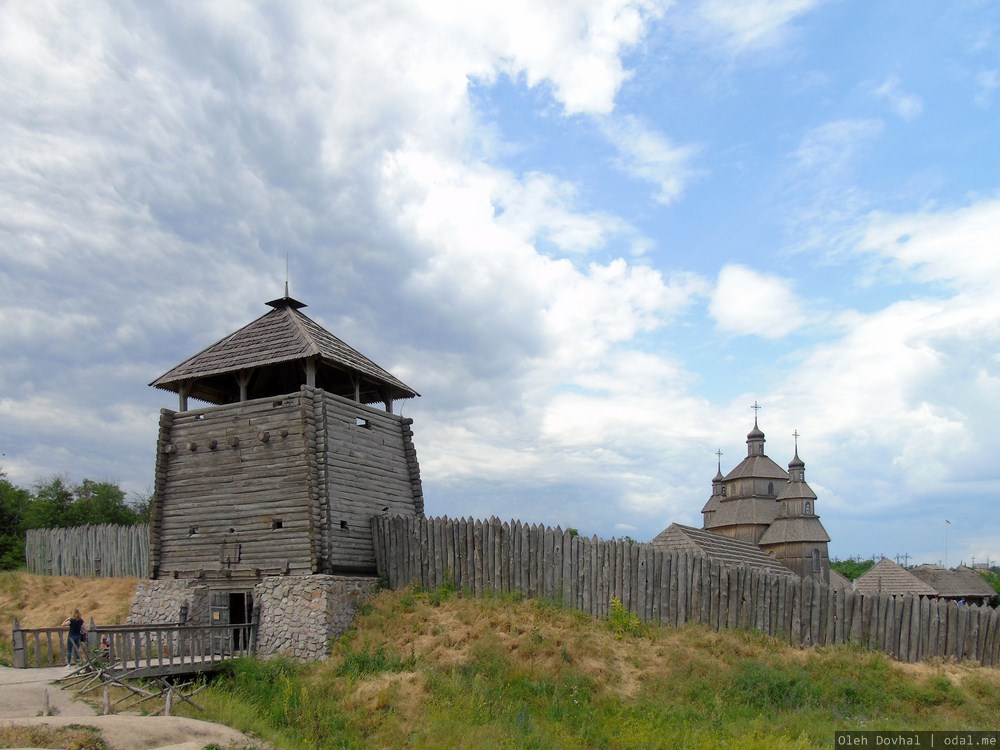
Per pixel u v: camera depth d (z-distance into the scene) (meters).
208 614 24.83
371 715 17.98
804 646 21.80
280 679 20.20
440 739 16.27
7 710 16.30
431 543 25.48
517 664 20.12
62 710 16.53
